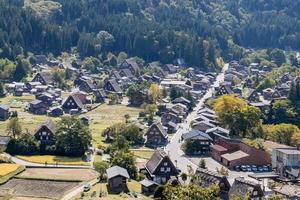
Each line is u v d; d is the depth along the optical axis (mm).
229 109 164375
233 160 129000
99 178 111188
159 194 98375
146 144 146625
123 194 101312
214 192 75188
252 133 155625
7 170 112188
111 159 120062
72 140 129875
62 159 126500
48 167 119000
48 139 134875
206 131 152125
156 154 118625
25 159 124812
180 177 114688
